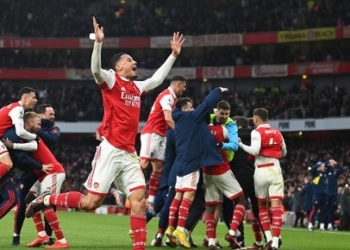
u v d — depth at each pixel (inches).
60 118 3299.7
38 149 790.5
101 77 600.7
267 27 3255.4
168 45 3427.7
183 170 786.8
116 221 1633.9
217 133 795.4
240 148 823.1
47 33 3540.8
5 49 3585.1
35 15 3597.4
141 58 3617.1
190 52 3548.2
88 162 3137.3
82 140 3474.4
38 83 3597.4
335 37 3056.1
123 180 614.2
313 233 1350.9
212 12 3462.1
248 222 1744.6
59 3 3624.5
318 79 3253.0
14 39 3486.7
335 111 2856.8
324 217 1601.9
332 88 3129.9
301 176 2164.1
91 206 623.8
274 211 788.0
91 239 969.5
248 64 3334.2
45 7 3612.2
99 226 1381.6
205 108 781.3
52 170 790.5
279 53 3262.8
